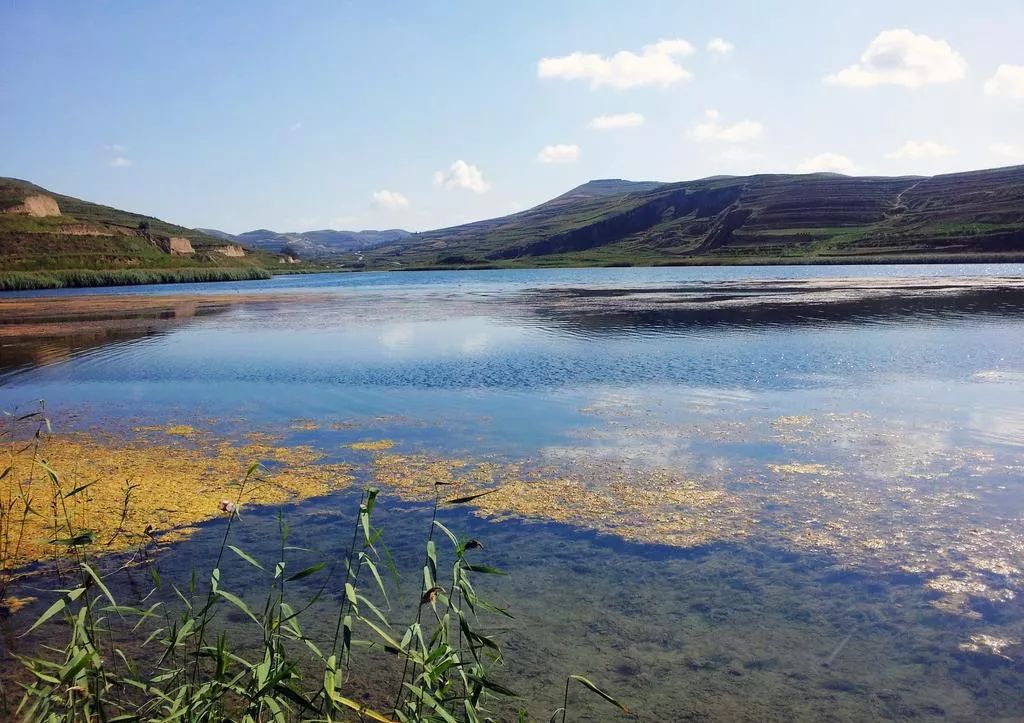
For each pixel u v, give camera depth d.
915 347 26.19
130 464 14.68
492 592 9.07
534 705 6.86
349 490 12.95
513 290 70.00
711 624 8.23
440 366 25.14
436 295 64.62
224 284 102.00
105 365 27.14
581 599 8.87
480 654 7.66
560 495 12.41
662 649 7.77
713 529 10.86
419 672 7.25
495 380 22.50
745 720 6.59
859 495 12.05
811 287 57.94
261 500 12.52
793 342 28.09
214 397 21.22
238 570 9.81
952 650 7.61
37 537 10.85
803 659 7.53
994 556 9.70
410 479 13.44
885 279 66.25
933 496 11.92
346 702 5.59
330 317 44.19
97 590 9.19
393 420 17.92
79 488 9.58
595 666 7.48
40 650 7.78
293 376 24.09
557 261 163.12
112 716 6.55
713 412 17.83
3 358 29.53
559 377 22.67
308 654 7.83
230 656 6.27
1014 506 11.42
